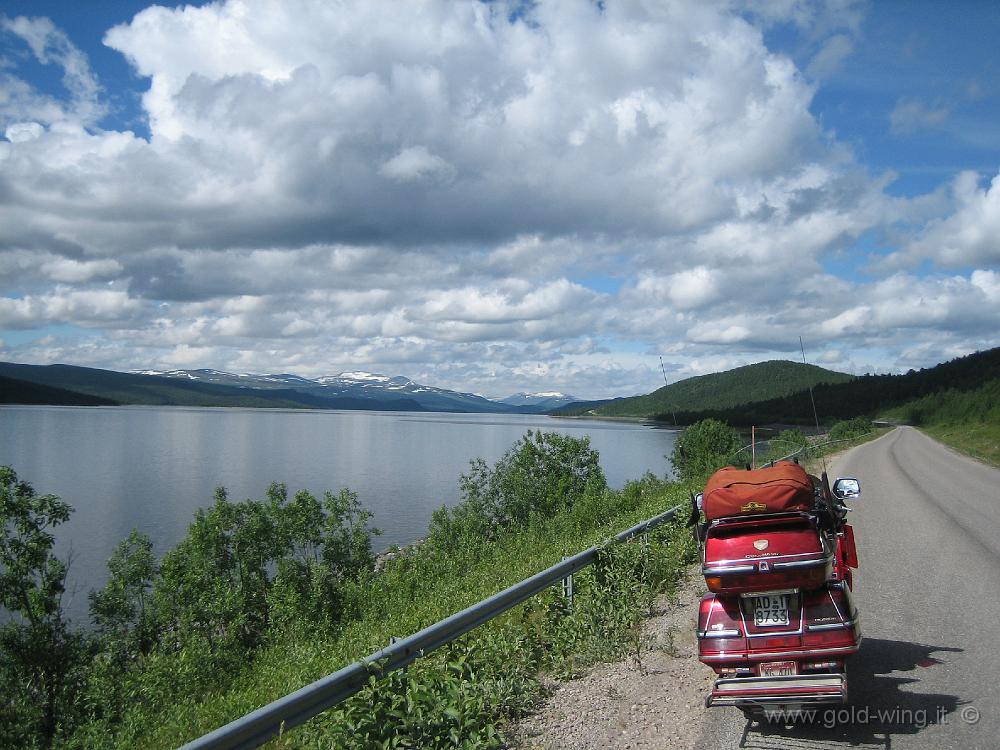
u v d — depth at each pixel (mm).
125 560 17406
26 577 14984
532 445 28250
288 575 17094
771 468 5602
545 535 17516
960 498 17078
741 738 4645
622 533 9492
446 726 4719
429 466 73750
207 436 130250
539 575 7355
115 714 11492
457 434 165125
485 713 4996
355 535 20125
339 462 78750
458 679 5508
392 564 19234
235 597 15906
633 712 5246
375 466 73500
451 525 22000
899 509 14992
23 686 13945
